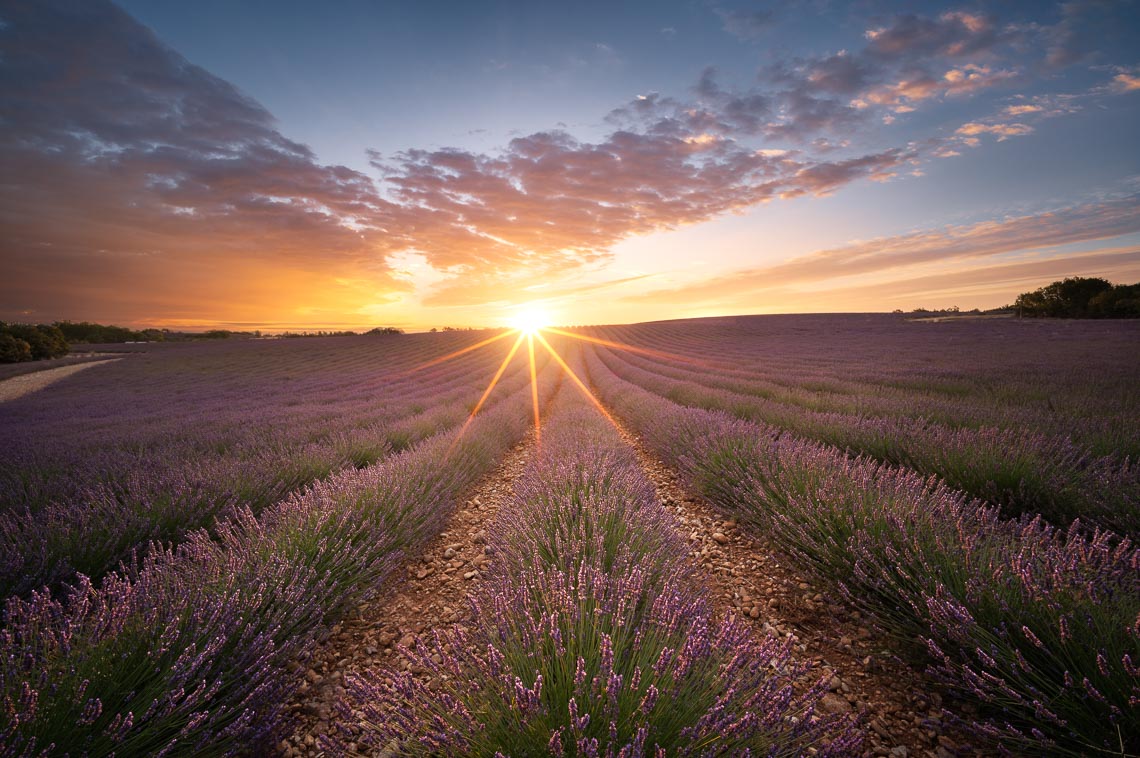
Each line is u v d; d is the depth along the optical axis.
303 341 59.22
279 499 4.84
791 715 1.97
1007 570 2.25
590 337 62.88
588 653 1.78
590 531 3.31
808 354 28.23
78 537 3.30
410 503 4.33
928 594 2.34
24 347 40.59
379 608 3.34
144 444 7.75
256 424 9.88
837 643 2.65
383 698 1.74
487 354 41.91
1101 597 1.92
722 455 5.24
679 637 2.02
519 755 1.53
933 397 9.59
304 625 2.69
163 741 1.79
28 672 1.77
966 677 1.92
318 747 2.04
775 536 3.66
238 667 2.16
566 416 9.83
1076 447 4.51
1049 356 18.72
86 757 1.53
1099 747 1.57
